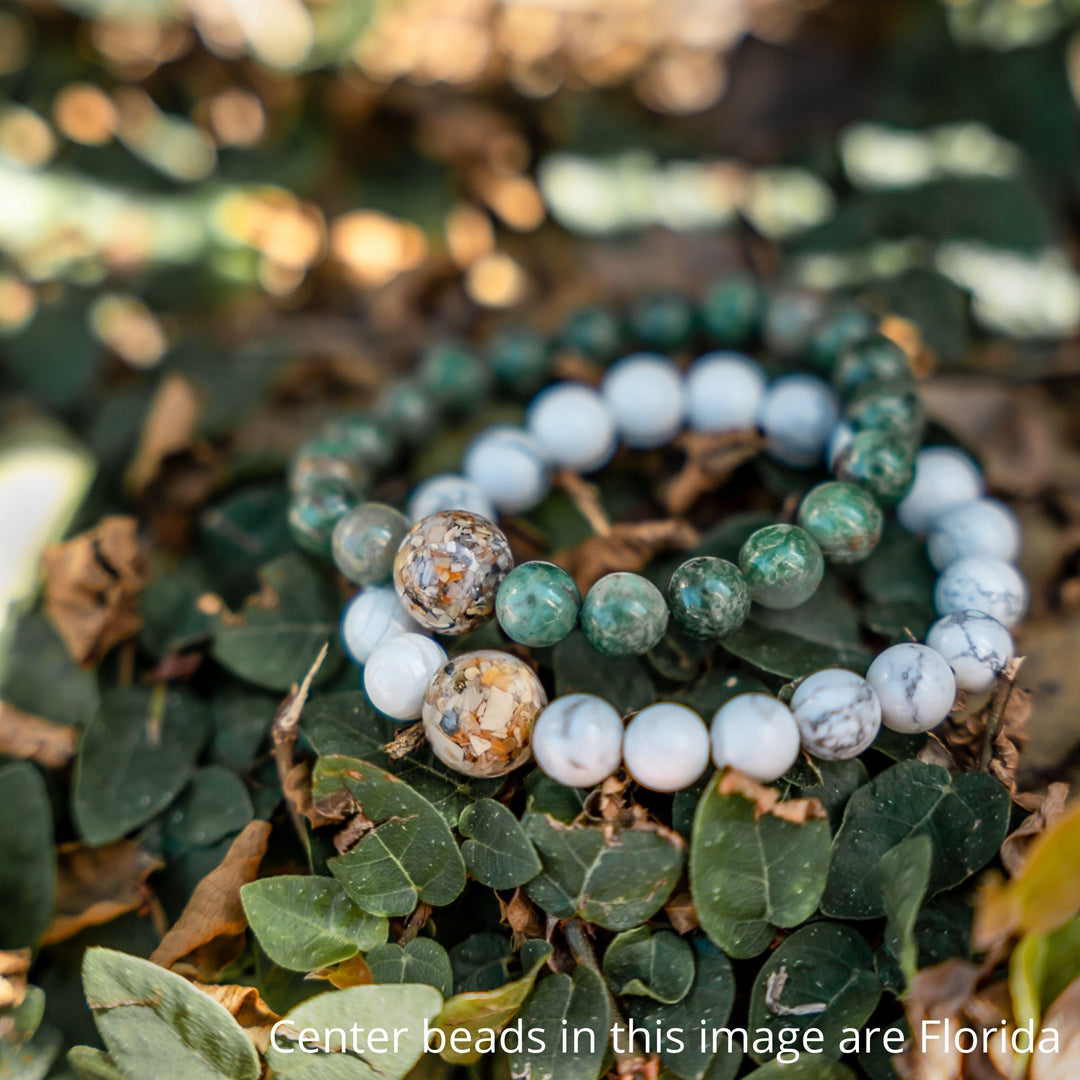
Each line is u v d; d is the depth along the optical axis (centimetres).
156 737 14
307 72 21
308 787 13
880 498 14
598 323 17
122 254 19
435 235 20
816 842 12
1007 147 20
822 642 13
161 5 20
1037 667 14
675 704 12
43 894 13
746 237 20
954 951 12
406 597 13
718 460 15
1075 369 17
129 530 15
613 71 23
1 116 20
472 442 17
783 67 23
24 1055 12
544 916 12
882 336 15
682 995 12
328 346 19
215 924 13
